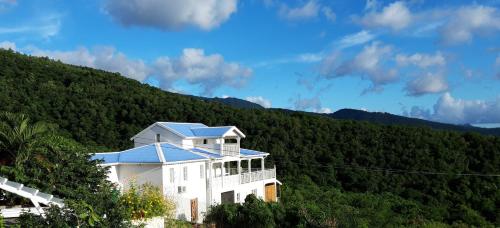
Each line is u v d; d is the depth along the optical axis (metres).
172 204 25.41
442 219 48.66
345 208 37.78
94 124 55.91
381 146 64.38
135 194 22.19
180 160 34.09
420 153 62.25
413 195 55.62
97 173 24.98
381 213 40.53
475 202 54.00
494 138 65.06
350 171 60.19
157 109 61.47
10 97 55.84
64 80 71.19
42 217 14.52
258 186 43.94
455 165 60.72
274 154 60.72
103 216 15.23
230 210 30.39
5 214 16.72
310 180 57.56
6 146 23.84
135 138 43.25
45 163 23.67
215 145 41.22
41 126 25.30
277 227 29.80
